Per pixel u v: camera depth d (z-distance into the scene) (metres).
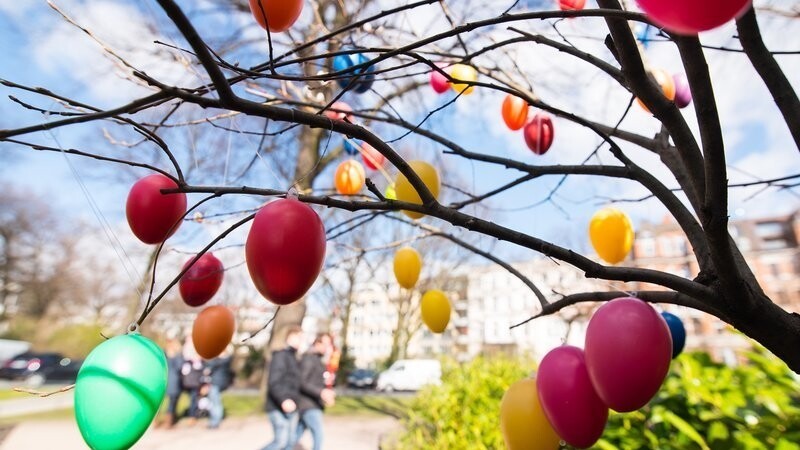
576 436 1.05
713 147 0.89
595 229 1.90
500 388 3.75
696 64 0.88
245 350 17.91
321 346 5.04
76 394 1.04
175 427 6.93
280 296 0.97
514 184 1.74
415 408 4.59
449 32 1.07
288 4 1.10
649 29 1.81
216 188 1.06
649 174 1.48
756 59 1.21
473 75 2.03
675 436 2.18
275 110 0.91
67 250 27.19
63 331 25.70
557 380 1.07
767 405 2.16
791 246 26.44
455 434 3.36
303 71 1.86
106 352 1.06
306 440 5.90
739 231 28.27
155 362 1.10
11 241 26.06
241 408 8.74
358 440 5.86
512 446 1.23
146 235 1.26
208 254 1.54
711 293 1.03
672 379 2.33
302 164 6.16
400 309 20.50
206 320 1.48
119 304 27.59
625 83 1.42
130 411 1.02
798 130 1.17
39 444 5.71
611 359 0.93
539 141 2.01
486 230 1.08
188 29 0.74
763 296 1.08
